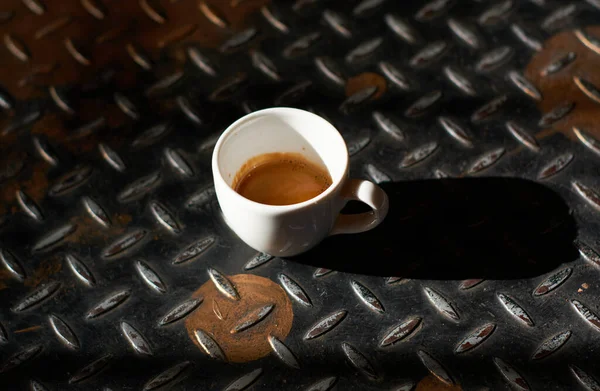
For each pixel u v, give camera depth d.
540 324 0.60
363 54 0.71
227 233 0.64
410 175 0.65
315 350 0.60
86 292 0.62
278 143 0.63
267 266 0.63
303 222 0.59
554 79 0.69
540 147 0.66
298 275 0.62
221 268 0.63
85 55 0.72
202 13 0.74
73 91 0.70
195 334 0.61
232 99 0.69
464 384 0.59
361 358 0.60
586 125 0.67
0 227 0.65
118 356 0.60
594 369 0.59
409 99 0.69
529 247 0.63
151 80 0.70
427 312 0.61
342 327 0.61
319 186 0.63
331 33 0.72
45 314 0.62
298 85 0.70
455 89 0.69
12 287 0.62
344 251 0.63
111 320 0.61
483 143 0.67
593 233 0.63
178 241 0.64
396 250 0.63
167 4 0.74
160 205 0.65
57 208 0.65
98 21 0.73
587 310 0.61
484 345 0.60
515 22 0.72
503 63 0.70
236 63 0.71
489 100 0.69
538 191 0.65
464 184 0.65
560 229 0.63
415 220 0.64
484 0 0.73
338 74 0.70
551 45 0.71
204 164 0.66
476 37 0.72
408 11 0.73
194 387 0.59
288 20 0.73
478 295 0.61
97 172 0.66
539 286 0.61
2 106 0.69
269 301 0.62
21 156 0.67
